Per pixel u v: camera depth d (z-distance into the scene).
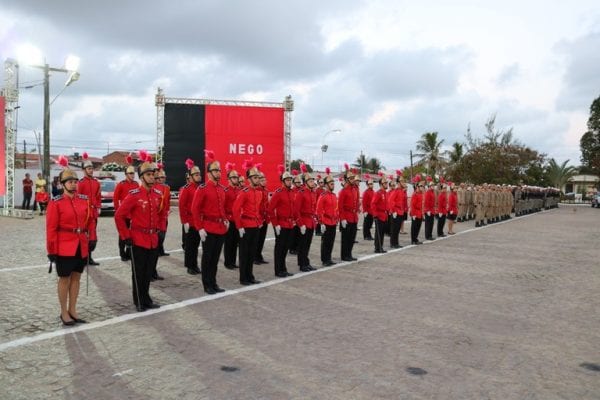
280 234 10.20
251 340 6.02
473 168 45.22
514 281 9.93
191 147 22.80
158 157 22.70
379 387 4.70
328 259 11.63
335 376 4.95
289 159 23.66
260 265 11.59
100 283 9.05
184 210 10.23
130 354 5.50
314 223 11.12
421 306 7.79
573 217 32.53
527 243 16.47
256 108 23.27
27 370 5.03
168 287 8.98
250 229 9.35
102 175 28.12
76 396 4.45
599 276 10.56
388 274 10.52
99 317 6.92
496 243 16.36
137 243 7.28
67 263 6.45
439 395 4.55
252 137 23.23
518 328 6.70
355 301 8.06
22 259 11.41
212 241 8.55
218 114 22.97
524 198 36.12
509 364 5.36
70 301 6.66
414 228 15.93
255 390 4.60
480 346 5.93
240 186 10.98
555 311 7.62
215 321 6.80
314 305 7.77
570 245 16.09
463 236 18.56
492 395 4.57
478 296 8.56
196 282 9.47
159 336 6.13
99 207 11.77
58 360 5.30
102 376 4.89
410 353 5.64
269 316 7.09
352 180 12.17
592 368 5.28
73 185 6.55
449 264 11.92
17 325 6.51
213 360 5.34
